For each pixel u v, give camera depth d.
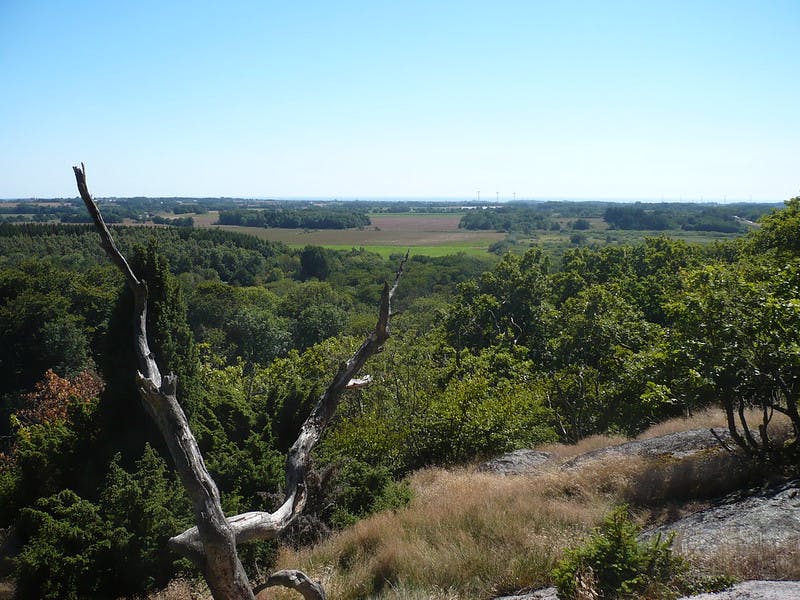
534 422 20.47
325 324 63.94
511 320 37.56
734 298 9.05
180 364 12.77
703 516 7.62
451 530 8.73
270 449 11.79
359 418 17.55
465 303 40.31
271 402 14.12
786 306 8.53
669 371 9.79
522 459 14.72
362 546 8.80
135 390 12.41
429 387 20.25
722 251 41.56
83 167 2.77
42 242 74.12
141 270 12.70
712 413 15.05
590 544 5.85
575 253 46.62
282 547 9.22
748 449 9.12
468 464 15.73
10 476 11.55
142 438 12.28
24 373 45.47
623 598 5.07
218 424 12.86
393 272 88.75
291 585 3.03
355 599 7.17
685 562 5.56
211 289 68.06
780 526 6.53
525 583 6.72
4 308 45.12
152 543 8.23
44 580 7.96
